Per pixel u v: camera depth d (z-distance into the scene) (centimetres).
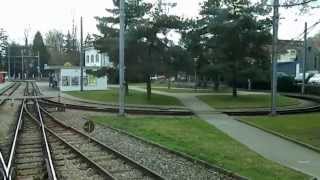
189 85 7256
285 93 5853
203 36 4550
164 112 3400
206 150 1688
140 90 5816
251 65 4428
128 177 1275
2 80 10631
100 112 3512
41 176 1265
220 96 4688
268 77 4456
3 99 4366
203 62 4584
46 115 3200
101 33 4622
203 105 3950
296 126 2456
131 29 4234
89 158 1479
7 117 3078
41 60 15825
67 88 6172
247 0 4391
